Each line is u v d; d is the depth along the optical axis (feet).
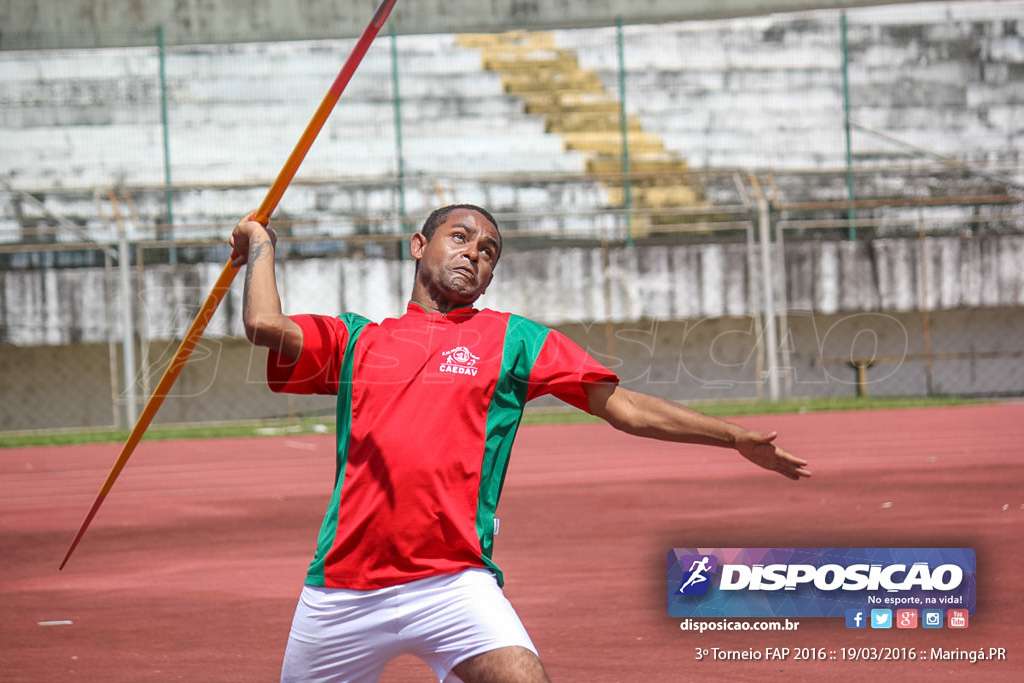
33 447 137.28
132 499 85.61
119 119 191.42
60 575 53.72
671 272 160.66
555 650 37.40
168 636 40.86
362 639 20.59
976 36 200.64
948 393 171.42
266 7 183.32
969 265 163.84
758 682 33.40
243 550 59.77
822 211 186.29
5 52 187.73
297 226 179.01
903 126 199.62
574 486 82.89
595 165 196.75
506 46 202.69
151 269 155.33
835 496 72.02
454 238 22.24
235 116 192.75
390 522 20.34
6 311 155.63
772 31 202.49
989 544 53.31
